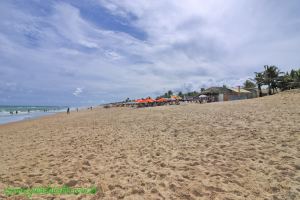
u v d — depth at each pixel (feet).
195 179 16.83
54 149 30.25
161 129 41.16
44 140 38.99
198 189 15.10
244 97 160.86
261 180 16.16
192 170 18.71
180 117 58.59
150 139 32.81
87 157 24.61
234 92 162.91
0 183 17.78
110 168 20.42
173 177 17.40
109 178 17.90
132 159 22.94
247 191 14.67
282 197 13.76
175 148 26.35
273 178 16.37
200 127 39.37
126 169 19.89
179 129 39.37
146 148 27.37
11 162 24.62
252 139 27.50
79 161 23.18
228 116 50.60
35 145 34.71
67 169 20.74
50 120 96.02
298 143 24.06
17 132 57.11
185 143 28.53
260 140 26.66
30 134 49.96
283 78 154.92
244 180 16.28
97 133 42.16
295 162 18.98
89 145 31.22
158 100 164.55
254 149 23.35
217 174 17.51
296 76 160.76
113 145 30.27
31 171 20.81
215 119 47.73
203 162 20.57
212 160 20.97
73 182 17.33
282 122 35.96
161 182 16.52
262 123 36.99
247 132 31.48
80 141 34.91
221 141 27.96
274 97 88.12
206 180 16.56
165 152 24.88
